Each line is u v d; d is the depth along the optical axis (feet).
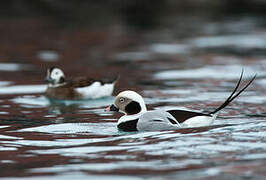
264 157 29.76
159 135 35.37
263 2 134.82
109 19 110.83
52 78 54.13
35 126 40.14
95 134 36.91
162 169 28.12
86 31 97.04
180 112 37.73
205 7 131.85
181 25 107.24
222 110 44.50
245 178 26.48
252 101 48.39
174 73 64.28
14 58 74.43
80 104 50.37
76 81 54.49
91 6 122.42
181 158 30.01
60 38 89.61
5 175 27.81
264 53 77.77
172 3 131.23
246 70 65.41
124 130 37.70
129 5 126.52
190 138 34.19
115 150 32.24
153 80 60.39
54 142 34.86
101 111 46.37
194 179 26.45
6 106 48.60
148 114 37.68
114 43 87.10
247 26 105.81
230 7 132.36
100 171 28.07
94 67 68.39
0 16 109.09
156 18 115.44
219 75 62.64
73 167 28.94
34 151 32.63
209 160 29.48
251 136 34.45
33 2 118.83
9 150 32.96
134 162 29.55
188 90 54.54
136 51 80.48
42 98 53.06
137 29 101.55
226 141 33.24
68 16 111.45
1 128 39.50
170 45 85.87
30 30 96.07
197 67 68.03
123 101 38.60
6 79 61.72
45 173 27.99
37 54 77.36
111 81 55.11
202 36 94.48
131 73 64.59
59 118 43.29
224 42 88.12
